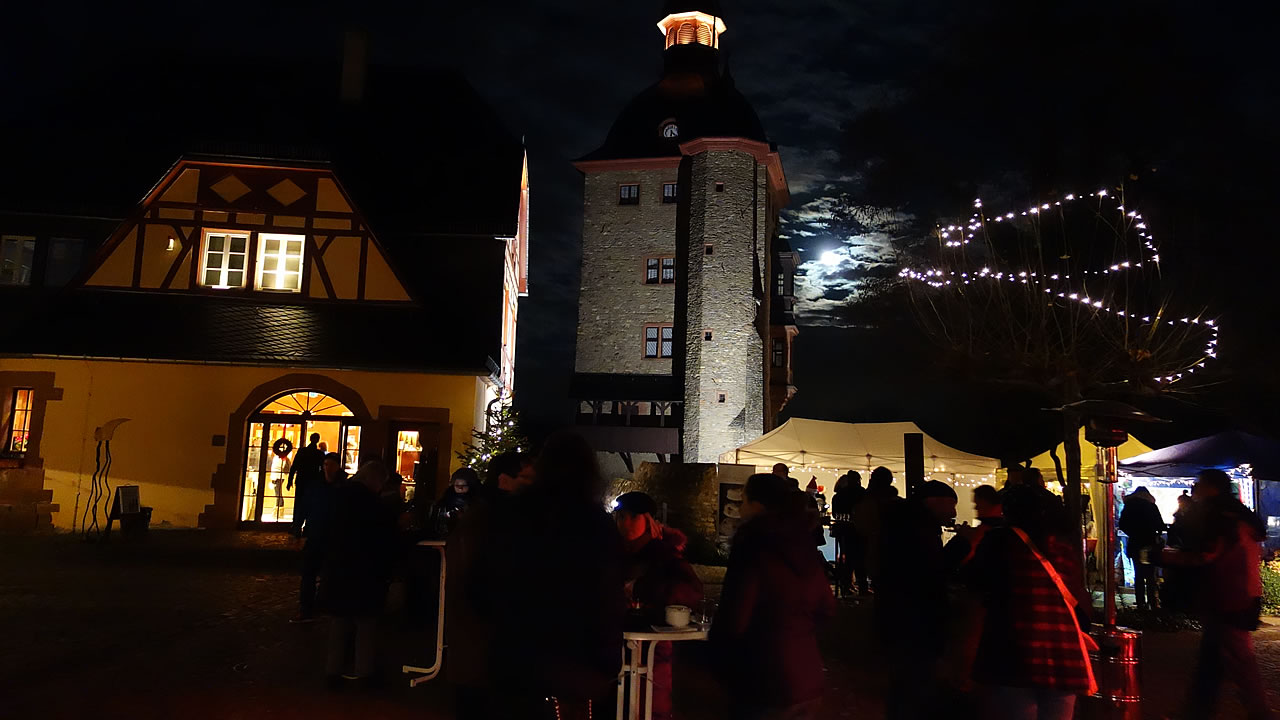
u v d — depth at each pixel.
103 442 18.86
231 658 7.76
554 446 3.81
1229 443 16.31
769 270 40.28
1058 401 18.14
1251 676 6.39
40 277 20.66
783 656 3.93
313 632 8.94
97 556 13.98
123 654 7.73
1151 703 7.48
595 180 40.44
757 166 39.06
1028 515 4.79
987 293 19.59
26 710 6.02
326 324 20.23
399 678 7.26
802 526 4.12
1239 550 6.50
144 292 20.31
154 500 18.88
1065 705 4.53
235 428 19.16
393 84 26.19
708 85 41.69
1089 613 5.09
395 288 20.88
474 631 3.68
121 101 23.83
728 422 35.78
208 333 19.61
